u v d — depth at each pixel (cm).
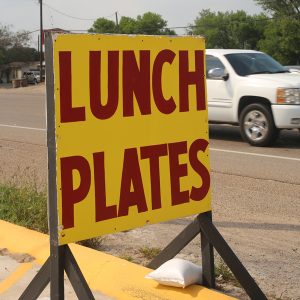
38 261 513
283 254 544
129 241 579
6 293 459
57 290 338
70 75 336
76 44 337
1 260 520
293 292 457
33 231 566
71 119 338
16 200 648
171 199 392
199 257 530
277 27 6600
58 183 334
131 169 370
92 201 350
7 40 8294
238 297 439
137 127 371
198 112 405
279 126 1133
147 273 446
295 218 667
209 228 414
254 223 644
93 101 347
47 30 370
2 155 1088
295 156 1059
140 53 371
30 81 6444
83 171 345
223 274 472
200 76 405
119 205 364
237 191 798
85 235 348
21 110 2122
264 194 781
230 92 1208
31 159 1041
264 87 1145
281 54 6606
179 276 418
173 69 390
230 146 1184
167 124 388
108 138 356
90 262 479
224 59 1234
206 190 412
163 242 578
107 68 353
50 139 335
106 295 444
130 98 367
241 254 541
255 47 8025
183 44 394
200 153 408
